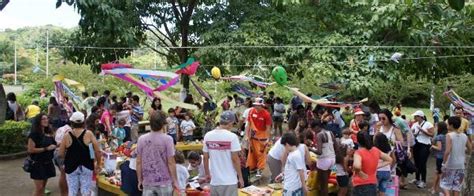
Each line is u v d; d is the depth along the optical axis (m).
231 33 15.91
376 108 11.73
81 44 16.56
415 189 10.20
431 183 10.80
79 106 14.77
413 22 8.96
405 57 14.17
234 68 16.16
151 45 19.25
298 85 17.69
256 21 16.11
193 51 18.03
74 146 7.44
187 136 14.05
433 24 14.19
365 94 14.85
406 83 18.84
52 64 27.83
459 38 14.48
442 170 8.22
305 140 8.70
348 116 15.60
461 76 19.56
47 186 10.42
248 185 9.78
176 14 18.19
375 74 14.44
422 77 17.50
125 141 12.49
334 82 14.88
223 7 17.64
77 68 24.58
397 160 9.36
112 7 15.29
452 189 8.02
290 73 15.85
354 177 7.14
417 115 10.52
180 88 15.44
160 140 6.35
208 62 15.82
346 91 15.29
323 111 13.44
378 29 14.38
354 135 9.89
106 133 11.94
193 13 18.31
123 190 7.61
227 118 6.72
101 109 12.41
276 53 15.49
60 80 14.17
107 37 15.72
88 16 14.59
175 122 13.23
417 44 14.31
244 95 17.25
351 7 15.73
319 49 14.80
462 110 12.27
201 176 8.46
